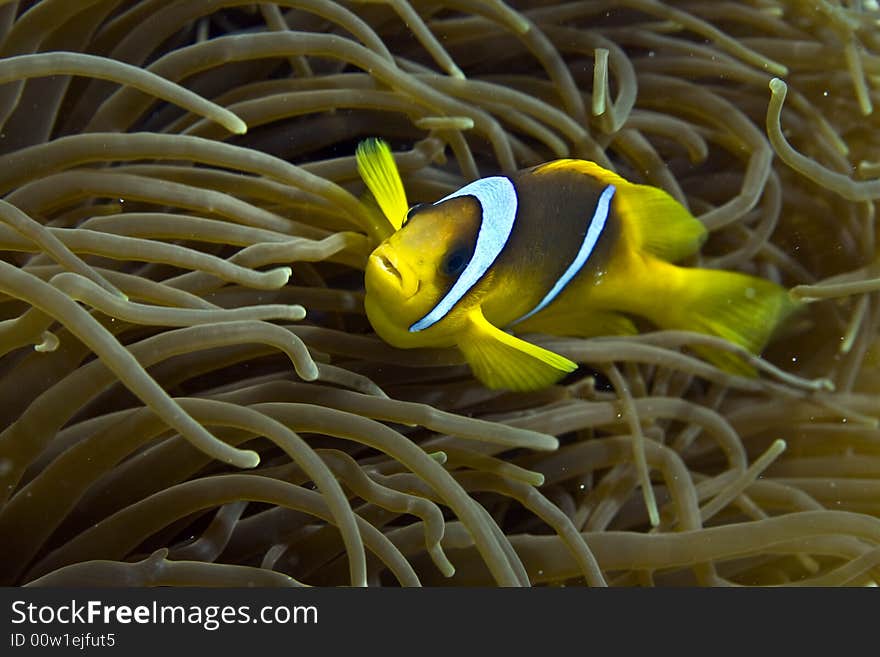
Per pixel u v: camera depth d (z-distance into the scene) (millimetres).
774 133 381
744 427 429
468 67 431
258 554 352
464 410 390
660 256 365
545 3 436
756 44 451
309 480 346
